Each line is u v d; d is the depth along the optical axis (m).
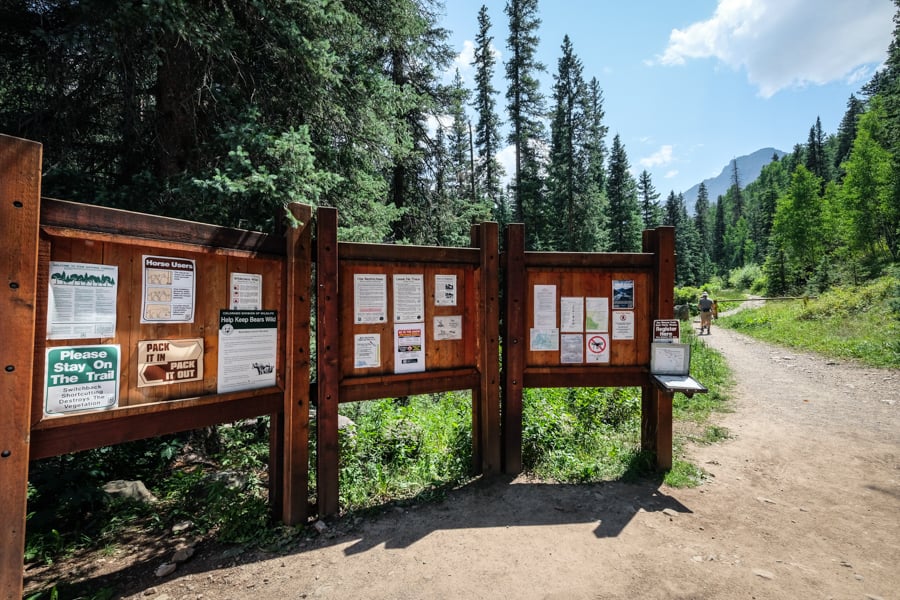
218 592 2.57
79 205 2.30
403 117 10.83
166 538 3.23
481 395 4.28
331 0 4.74
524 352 4.37
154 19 3.28
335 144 5.55
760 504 3.71
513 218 31.05
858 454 4.91
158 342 2.66
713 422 6.22
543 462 4.47
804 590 2.55
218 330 2.97
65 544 3.14
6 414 2.01
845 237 34.31
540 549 3.00
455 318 4.21
